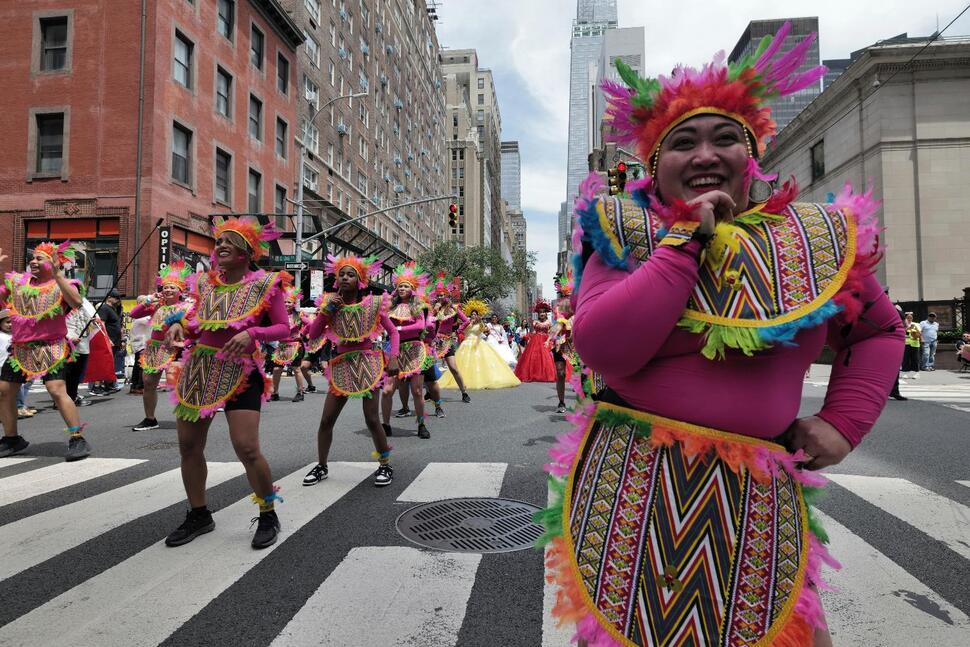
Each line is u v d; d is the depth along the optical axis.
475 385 13.05
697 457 1.24
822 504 4.30
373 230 45.88
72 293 5.61
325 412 4.84
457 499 4.36
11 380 5.88
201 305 3.59
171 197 20.41
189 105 21.42
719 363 1.24
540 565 3.18
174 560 3.26
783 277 1.21
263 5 26.20
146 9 19.81
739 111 1.35
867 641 2.42
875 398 1.30
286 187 28.84
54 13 20.03
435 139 74.50
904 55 23.73
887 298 1.36
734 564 1.21
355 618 2.61
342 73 39.16
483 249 48.38
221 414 8.83
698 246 1.15
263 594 2.85
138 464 5.57
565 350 9.08
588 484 1.34
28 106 20.08
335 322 4.89
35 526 3.83
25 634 2.48
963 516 4.03
